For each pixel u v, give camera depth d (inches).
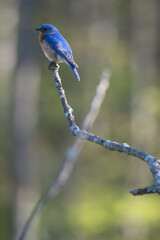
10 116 744.3
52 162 848.9
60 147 837.2
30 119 725.3
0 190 793.6
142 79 868.0
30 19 719.1
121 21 930.7
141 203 701.3
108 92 804.6
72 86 783.1
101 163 823.1
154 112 813.2
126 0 905.5
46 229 729.6
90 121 209.3
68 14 810.8
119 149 118.0
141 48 950.4
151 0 927.0
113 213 692.1
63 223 738.2
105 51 794.2
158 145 839.7
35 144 776.9
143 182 815.1
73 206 721.0
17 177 702.5
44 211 732.0
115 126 844.6
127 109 842.2
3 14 768.3
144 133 840.9
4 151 816.3
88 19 823.1
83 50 785.6
